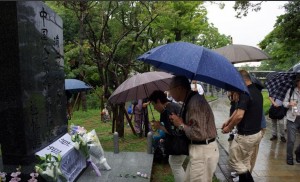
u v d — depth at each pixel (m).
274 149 7.25
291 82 6.00
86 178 4.99
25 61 3.93
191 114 3.15
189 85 3.28
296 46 11.52
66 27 14.14
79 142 5.01
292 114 5.92
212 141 3.28
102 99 12.00
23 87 3.87
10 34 3.75
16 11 3.72
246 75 4.26
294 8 10.73
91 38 9.55
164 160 6.43
